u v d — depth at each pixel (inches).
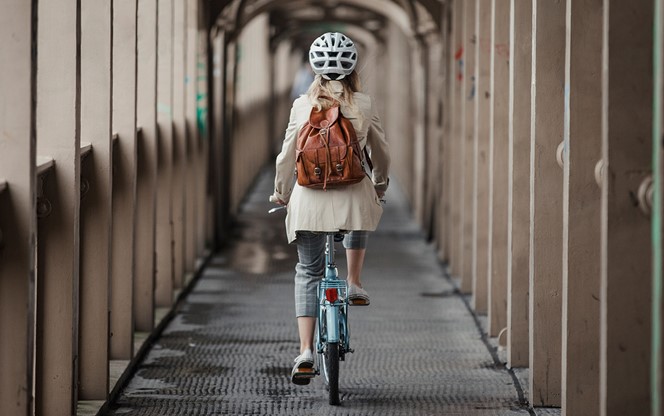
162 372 455.8
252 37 1417.3
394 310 603.8
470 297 648.4
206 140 776.3
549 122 403.5
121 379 428.8
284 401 407.8
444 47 789.2
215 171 823.7
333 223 385.7
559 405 403.5
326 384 426.9
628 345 301.1
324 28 1831.9
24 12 286.4
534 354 402.6
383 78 1804.9
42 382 359.9
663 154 240.5
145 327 518.9
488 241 584.4
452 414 392.8
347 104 389.1
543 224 403.5
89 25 403.2
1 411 295.6
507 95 516.1
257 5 978.7
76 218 359.3
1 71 287.1
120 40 458.3
